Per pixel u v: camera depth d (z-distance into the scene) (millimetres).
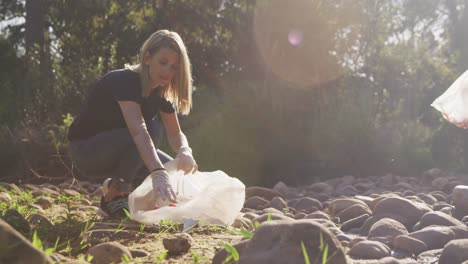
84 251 2363
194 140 8547
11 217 2473
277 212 3934
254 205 4645
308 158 9078
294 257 1670
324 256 1569
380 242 2609
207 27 13602
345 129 9102
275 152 8781
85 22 14125
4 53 15555
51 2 15594
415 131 10469
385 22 13359
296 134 9164
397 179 8055
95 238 2537
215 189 2984
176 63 2914
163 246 2379
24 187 5863
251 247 1747
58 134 8078
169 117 3205
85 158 3174
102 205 3301
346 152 9094
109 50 12828
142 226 2701
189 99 3039
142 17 13781
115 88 2893
